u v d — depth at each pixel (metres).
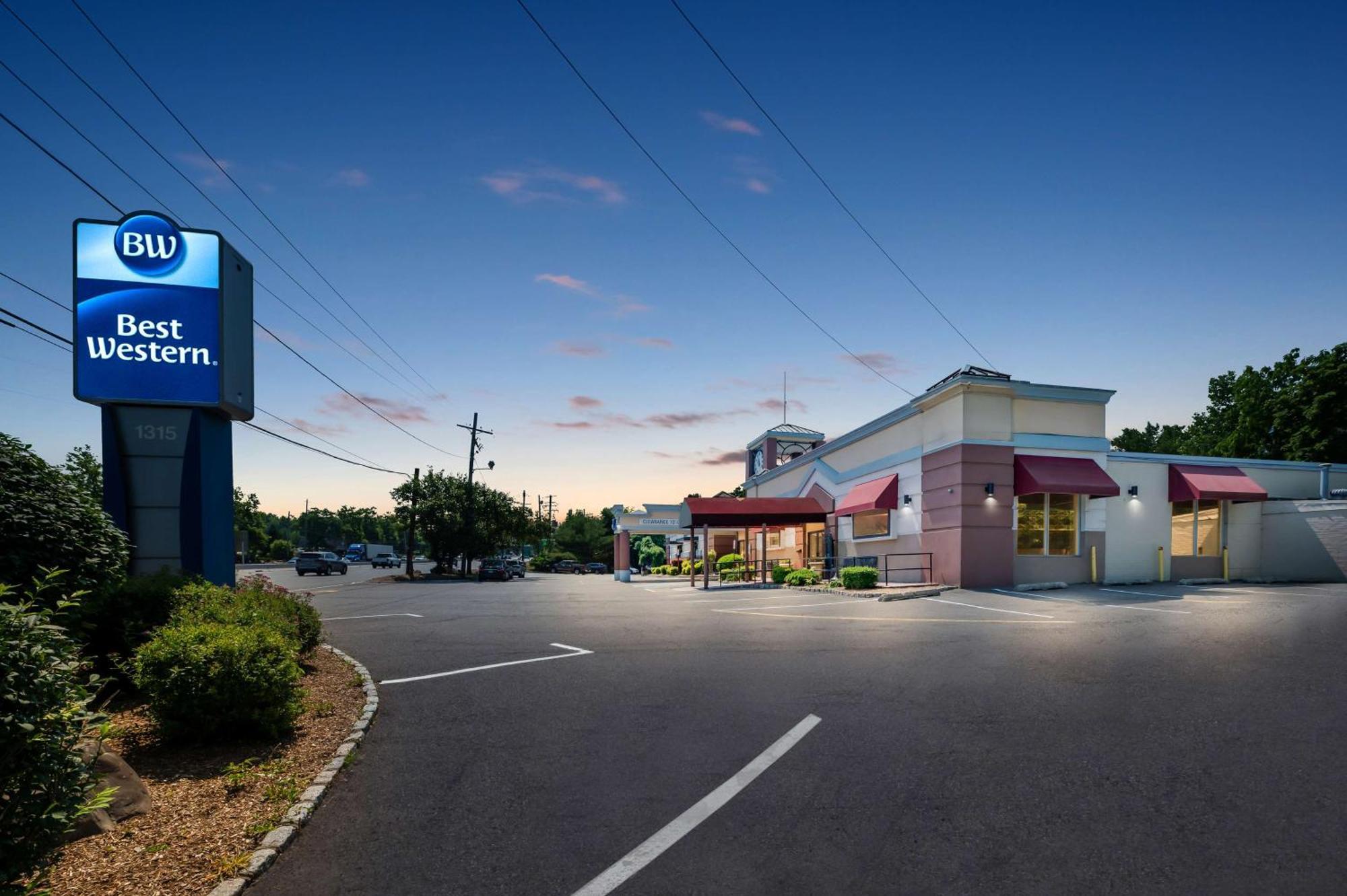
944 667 8.96
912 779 5.13
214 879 3.78
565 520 90.94
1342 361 34.69
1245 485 22.42
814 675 8.74
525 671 9.28
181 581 8.34
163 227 10.23
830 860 3.94
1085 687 7.67
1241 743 5.68
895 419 24.11
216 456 10.65
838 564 27.64
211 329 10.29
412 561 48.06
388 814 4.71
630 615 16.33
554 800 4.90
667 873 3.84
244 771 5.34
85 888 3.69
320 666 9.58
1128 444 54.28
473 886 3.74
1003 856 3.95
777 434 40.16
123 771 4.73
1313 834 4.11
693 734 6.36
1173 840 4.08
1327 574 21.81
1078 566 21.28
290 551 96.19
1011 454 20.67
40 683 3.04
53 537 6.77
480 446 52.72
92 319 9.93
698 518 28.33
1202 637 10.55
